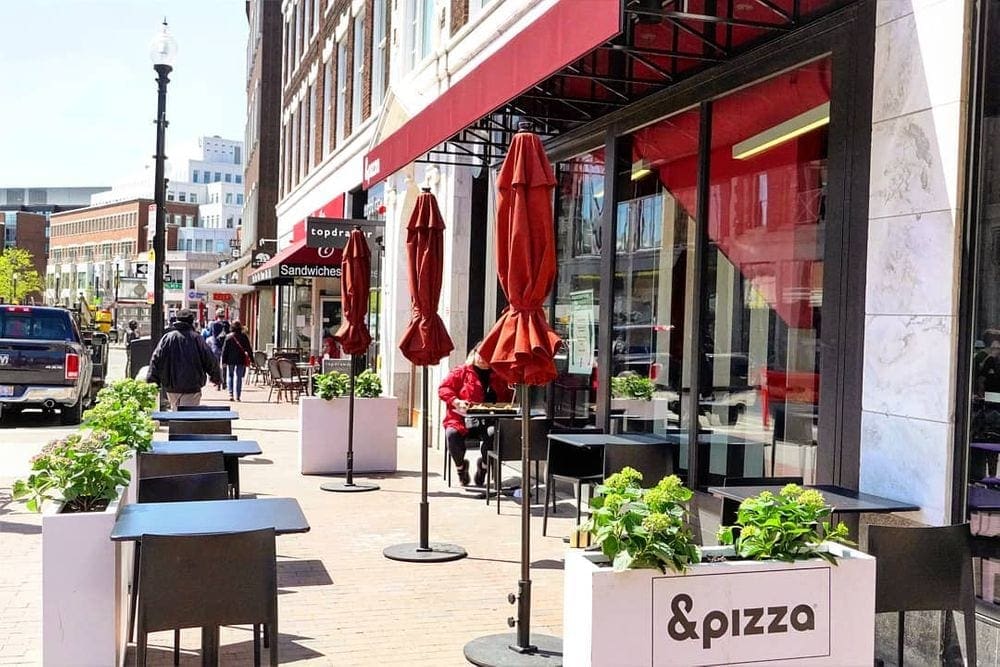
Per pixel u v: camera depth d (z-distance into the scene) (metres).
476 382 11.07
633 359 9.30
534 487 10.88
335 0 24.27
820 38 6.31
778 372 6.94
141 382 9.70
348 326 10.85
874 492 5.55
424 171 15.55
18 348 16.22
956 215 5.05
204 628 4.45
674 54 7.32
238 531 4.37
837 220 6.04
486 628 5.91
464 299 14.12
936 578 4.43
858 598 4.03
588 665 3.77
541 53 6.50
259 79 39.94
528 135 5.33
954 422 5.07
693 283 8.17
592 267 10.29
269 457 13.26
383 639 5.67
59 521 4.68
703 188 8.01
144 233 119.69
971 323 5.02
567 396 10.88
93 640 4.71
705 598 3.84
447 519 9.23
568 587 3.98
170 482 5.80
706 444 7.96
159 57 15.66
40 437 14.70
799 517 4.10
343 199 22.52
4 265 118.19
